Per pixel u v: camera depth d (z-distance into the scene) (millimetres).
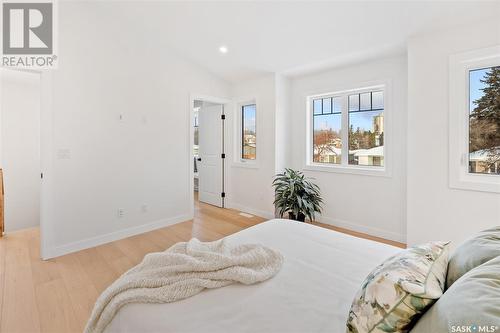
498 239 883
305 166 3986
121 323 970
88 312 1772
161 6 2795
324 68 3586
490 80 2246
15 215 4309
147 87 3389
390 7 2252
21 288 2055
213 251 1401
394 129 3070
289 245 1570
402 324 715
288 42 3057
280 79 3943
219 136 4762
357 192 3430
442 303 639
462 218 2346
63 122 2693
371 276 860
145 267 1228
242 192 4461
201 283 1082
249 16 2730
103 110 2988
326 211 3766
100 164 2986
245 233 1787
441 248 982
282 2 2455
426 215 2520
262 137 4105
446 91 2373
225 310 963
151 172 3480
